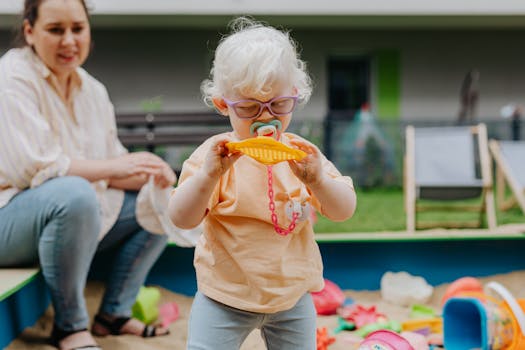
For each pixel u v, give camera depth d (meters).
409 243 2.90
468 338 1.97
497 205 4.78
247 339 2.09
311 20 7.34
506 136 6.42
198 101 8.19
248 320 1.32
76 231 1.78
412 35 8.48
